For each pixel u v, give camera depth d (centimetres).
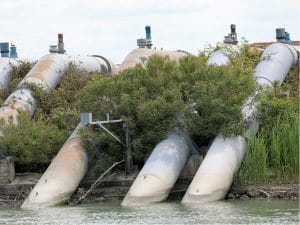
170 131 5297
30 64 6812
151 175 4928
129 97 5359
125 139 5359
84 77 6488
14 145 5444
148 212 4534
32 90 6200
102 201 5069
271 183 5062
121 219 4350
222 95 5281
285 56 6197
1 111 5903
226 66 5544
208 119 5231
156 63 5541
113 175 5284
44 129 5531
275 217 4262
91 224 4250
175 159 5069
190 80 5434
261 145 5069
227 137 5166
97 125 5428
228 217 4297
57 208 4859
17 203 5084
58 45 6856
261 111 5378
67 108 6081
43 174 5303
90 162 5372
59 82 6512
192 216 4353
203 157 5191
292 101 5562
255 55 6172
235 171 5034
